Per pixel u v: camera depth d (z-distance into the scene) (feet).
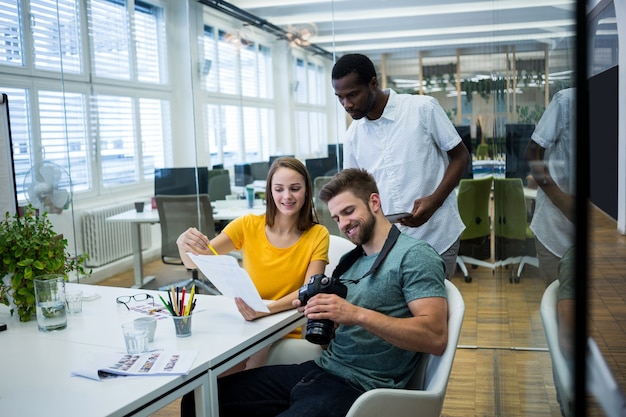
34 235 6.55
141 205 16.63
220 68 18.43
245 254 7.27
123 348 5.45
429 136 8.07
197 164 17.01
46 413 4.08
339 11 13.87
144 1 17.15
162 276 16.16
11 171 8.76
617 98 17.92
